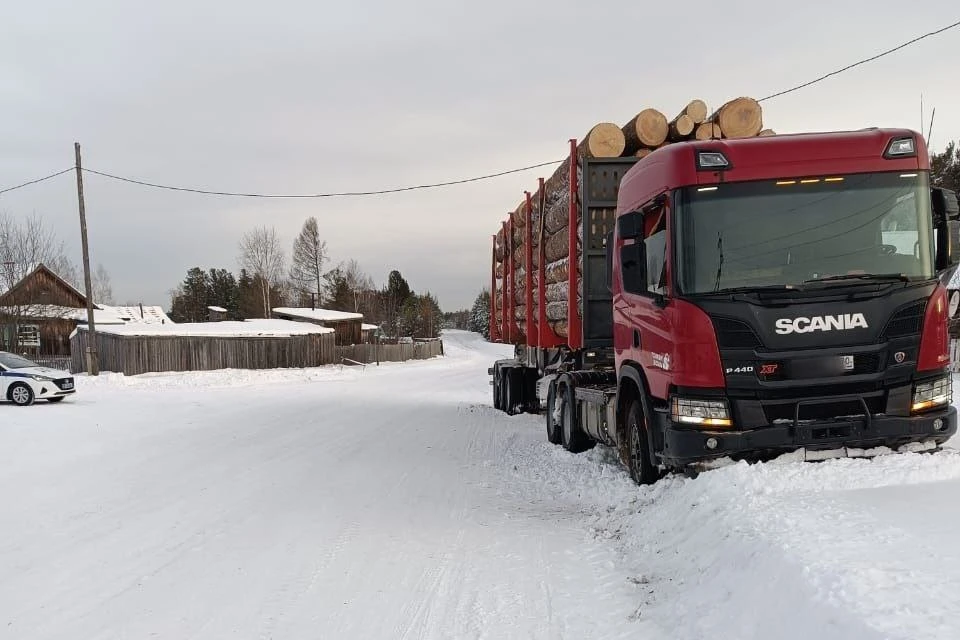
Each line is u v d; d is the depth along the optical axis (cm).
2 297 3781
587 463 897
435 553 561
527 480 859
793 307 572
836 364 569
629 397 762
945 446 649
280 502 750
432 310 11225
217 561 546
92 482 860
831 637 297
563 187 1016
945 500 458
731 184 607
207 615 436
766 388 570
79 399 2081
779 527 422
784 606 338
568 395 1022
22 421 1484
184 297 10288
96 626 420
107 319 4906
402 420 1570
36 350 4238
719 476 536
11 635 408
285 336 3984
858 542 380
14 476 898
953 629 272
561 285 1045
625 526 597
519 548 570
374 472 926
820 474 524
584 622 414
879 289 574
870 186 602
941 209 606
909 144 608
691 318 588
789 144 611
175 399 2109
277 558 553
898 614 291
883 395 576
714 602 386
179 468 957
